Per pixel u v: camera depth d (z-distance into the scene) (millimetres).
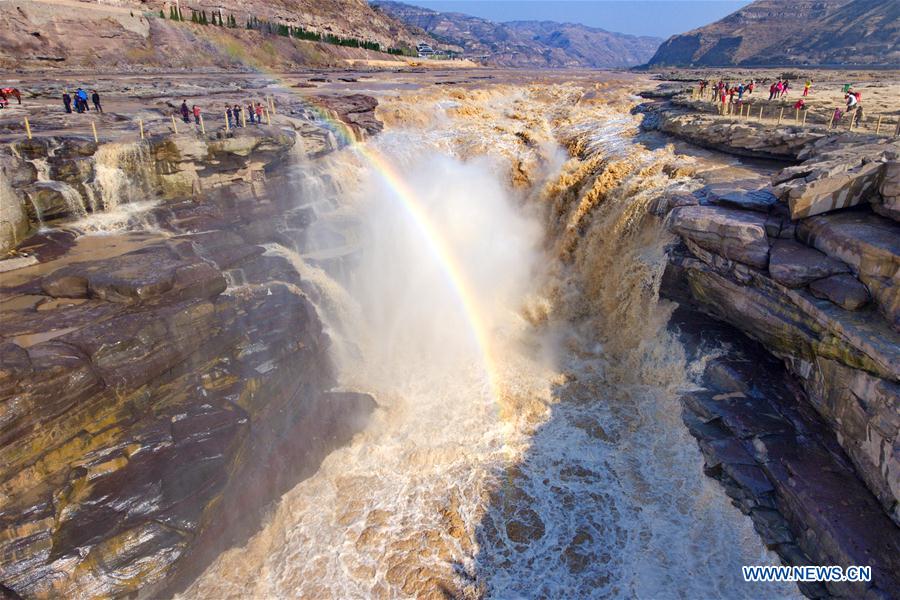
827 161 17656
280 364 16938
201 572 13609
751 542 14008
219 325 15219
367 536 15219
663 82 68188
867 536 12008
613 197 25672
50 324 13055
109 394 12281
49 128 23438
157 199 20688
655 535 15117
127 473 12352
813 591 12469
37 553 10727
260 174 23453
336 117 34062
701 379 18125
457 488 16781
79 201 18656
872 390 12562
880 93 37156
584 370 21688
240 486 14695
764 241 16219
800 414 15492
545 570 14422
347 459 17625
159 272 14852
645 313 21141
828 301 14242
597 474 17203
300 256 22250
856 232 14438
